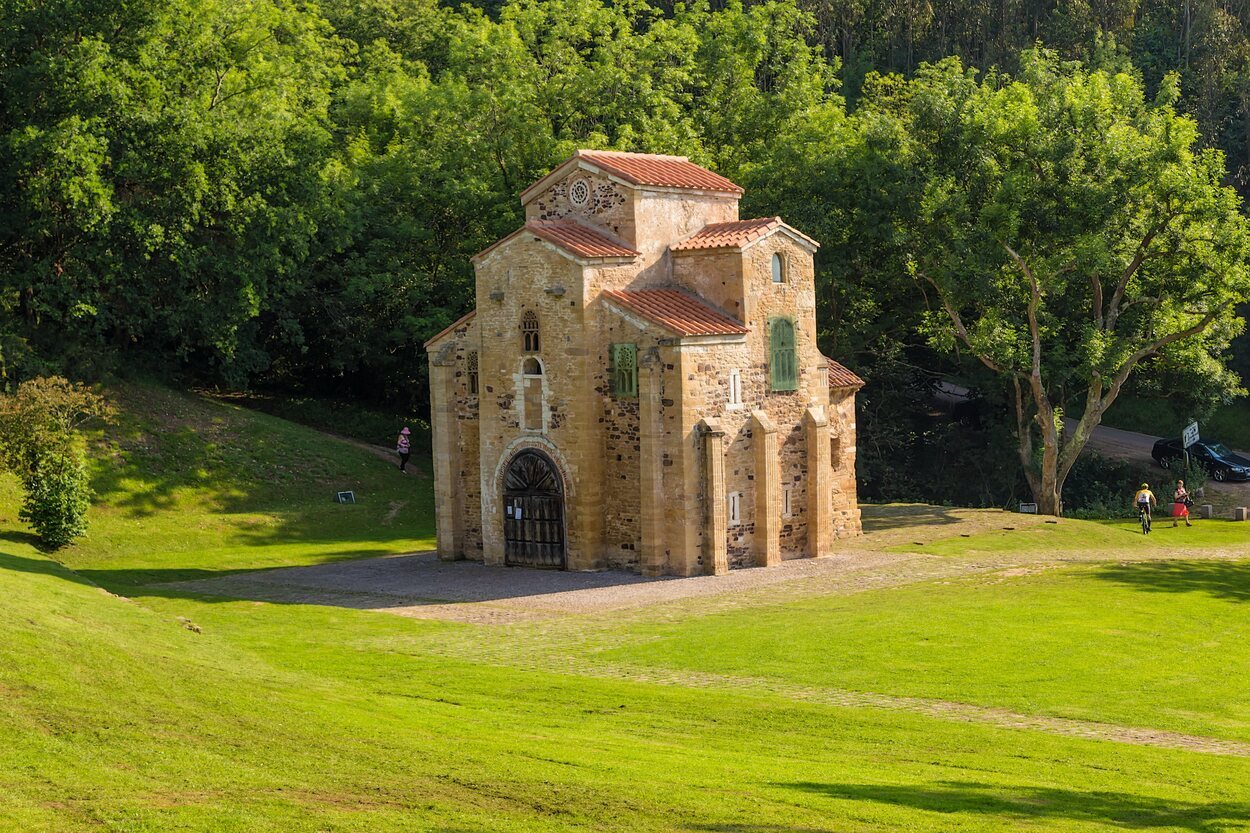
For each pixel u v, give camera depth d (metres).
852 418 52.09
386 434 70.81
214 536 52.38
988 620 35.41
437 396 47.72
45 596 30.73
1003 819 19.44
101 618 29.69
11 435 46.94
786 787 20.73
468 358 47.50
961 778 21.89
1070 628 34.44
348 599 40.53
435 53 97.31
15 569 36.03
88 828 16.88
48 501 47.06
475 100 67.69
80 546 48.84
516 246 44.94
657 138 65.25
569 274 43.78
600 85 68.38
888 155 62.62
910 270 63.19
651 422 42.88
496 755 21.89
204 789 18.83
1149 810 20.27
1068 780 22.00
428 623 36.50
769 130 70.31
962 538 52.22
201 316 60.22
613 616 37.19
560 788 20.03
